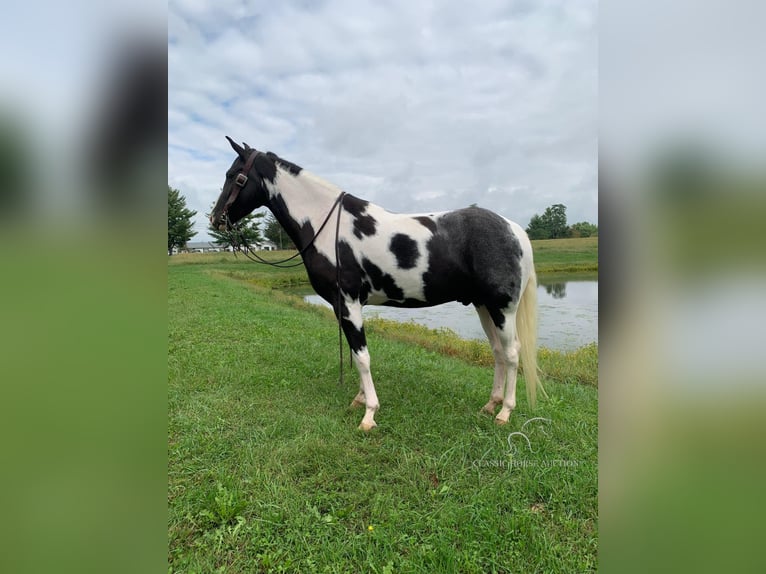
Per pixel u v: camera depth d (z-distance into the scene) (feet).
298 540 5.90
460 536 5.92
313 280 10.19
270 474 7.53
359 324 9.95
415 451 8.46
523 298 9.85
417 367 14.58
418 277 9.58
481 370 15.56
